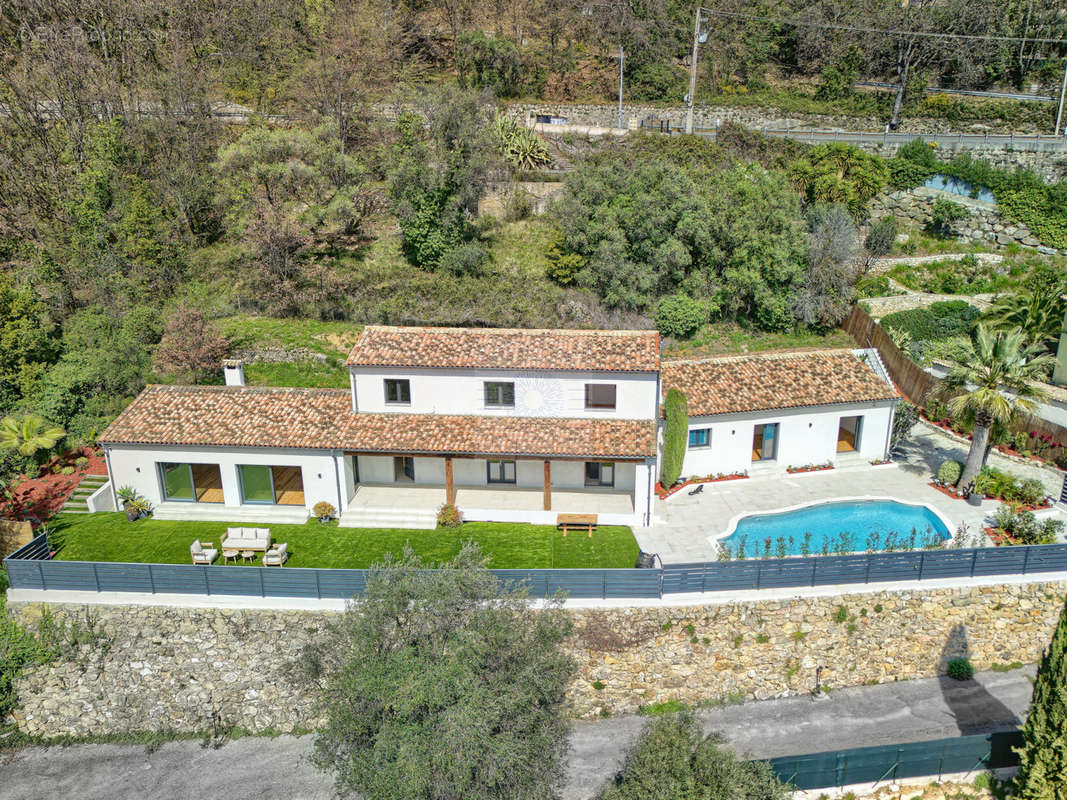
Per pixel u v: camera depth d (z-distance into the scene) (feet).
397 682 53.78
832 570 75.61
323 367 120.78
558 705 64.44
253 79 189.47
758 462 106.83
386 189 158.40
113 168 141.59
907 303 149.38
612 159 163.12
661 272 138.92
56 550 86.48
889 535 86.89
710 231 140.36
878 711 73.20
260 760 70.95
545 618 63.98
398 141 151.74
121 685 75.46
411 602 60.13
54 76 141.38
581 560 83.82
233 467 93.09
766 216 141.28
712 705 74.43
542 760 58.39
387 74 195.21
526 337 96.37
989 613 78.18
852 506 96.89
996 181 168.14
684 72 221.66
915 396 126.21
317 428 93.35
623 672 73.82
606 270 136.98
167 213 146.72
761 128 199.82
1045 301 132.05
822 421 105.70
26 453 102.01
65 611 74.95
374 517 92.38
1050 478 102.94
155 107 155.84
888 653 77.05
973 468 97.55
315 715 73.87
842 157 167.94
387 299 134.51
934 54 237.04
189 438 92.02
